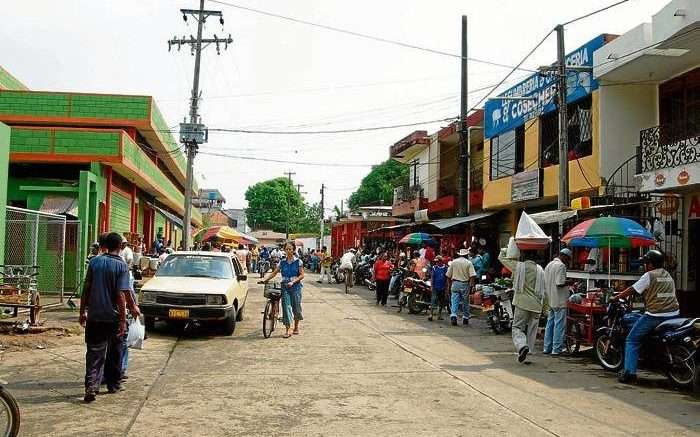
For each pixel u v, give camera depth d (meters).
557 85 16.14
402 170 64.62
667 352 8.66
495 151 23.88
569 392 8.25
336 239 57.47
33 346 10.56
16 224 17.47
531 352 11.45
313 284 30.80
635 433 6.32
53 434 5.95
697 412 7.25
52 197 20.50
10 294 12.38
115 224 24.16
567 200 15.24
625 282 12.24
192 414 6.76
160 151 30.84
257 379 8.64
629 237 10.79
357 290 26.75
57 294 18.39
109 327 7.32
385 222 42.38
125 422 6.39
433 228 28.39
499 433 6.25
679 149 13.42
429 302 17.83
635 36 15.11
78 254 17.89
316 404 7.31
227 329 12.80
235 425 6.38
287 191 97.69
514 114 22.11
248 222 96.25
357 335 13.18
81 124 23.98
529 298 10.55
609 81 16.84
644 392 8.33
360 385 8.38
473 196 26.23
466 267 15.50
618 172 16.75
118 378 7.68
